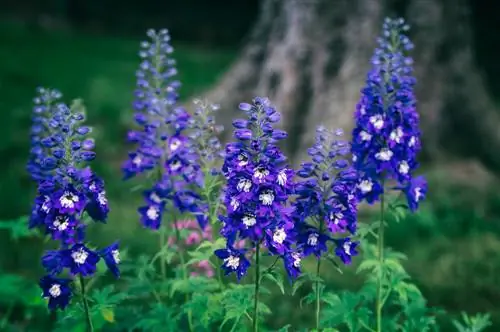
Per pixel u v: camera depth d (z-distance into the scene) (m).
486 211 6.88
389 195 4.03
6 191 7.06
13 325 4.32
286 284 4.92
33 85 12.27
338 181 3.17
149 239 6.03
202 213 3.68
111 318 3.54
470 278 5.55
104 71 14.13
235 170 2.85
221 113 8.13
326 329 3.30
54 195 3.01
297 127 7.57
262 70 8.01
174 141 3.89
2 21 20.05
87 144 3.16
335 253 3.25
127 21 22.84
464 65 8.16
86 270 3.04
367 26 7.48
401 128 3.43
